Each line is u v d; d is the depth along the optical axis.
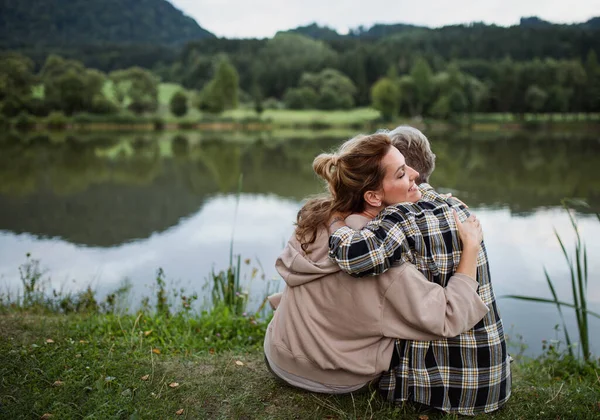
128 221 10.24
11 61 58.66
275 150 31.36
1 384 2.38
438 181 16.81
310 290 2.12
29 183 16.41
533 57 92.81
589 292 5.73
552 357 3.71
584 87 65.56
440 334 1.97
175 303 4.70
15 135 43.28
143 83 66.94
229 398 2.36
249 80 94.12
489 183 16.42
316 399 2.30
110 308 4.62
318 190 15.06
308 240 2.15
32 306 4.50
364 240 1.94
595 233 8.58
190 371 2.64
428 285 2.00
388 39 121.31
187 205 12.44
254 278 5.71
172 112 67.00
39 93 64.81
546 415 2.22
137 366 2.64
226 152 29.64
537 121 61.91
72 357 2.71
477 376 2.06
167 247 7.84
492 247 7.74
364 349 2.09
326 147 33.69
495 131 53.69
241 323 3.56
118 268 6.60
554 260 6.98
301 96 79.50
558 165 21.86
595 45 92.38
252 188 15.62
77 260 7.04
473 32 107.00
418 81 70.81
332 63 94.75
